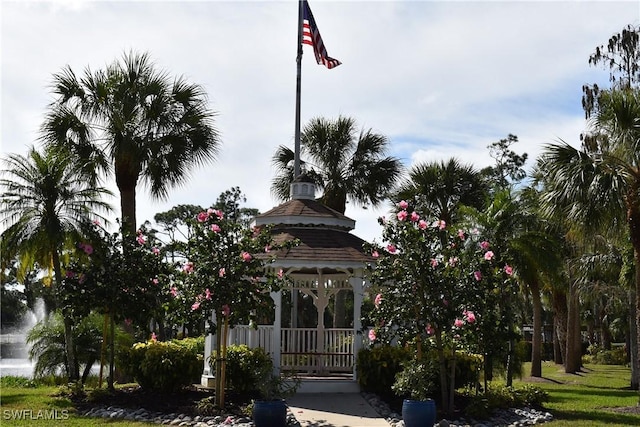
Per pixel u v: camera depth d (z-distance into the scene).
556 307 33.50
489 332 12.82
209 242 12.44
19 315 51.50
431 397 13.73
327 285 20.62
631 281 22.14
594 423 12.50
